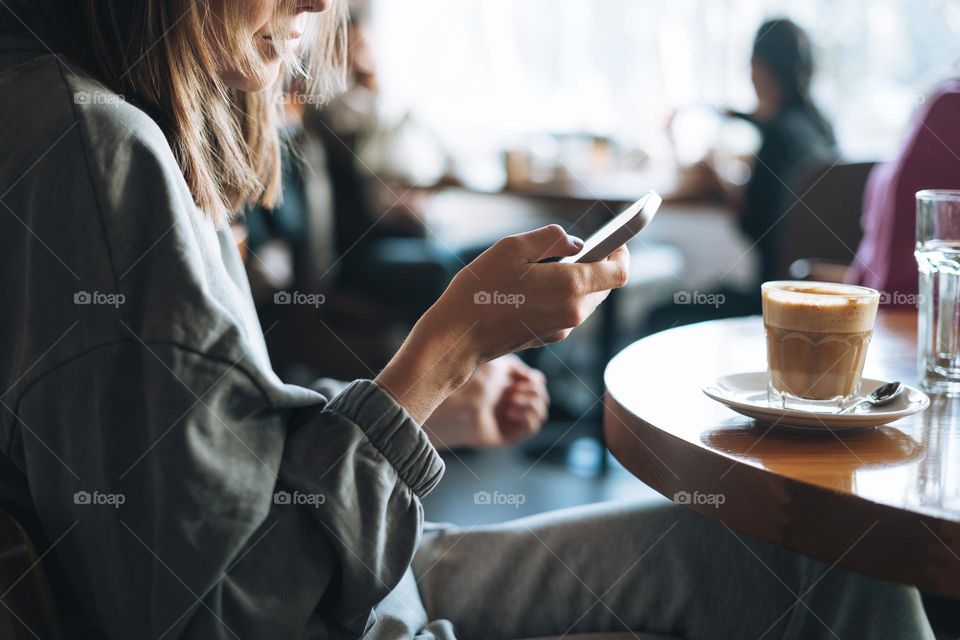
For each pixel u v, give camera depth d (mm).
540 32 5312
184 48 770
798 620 836
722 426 777
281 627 661
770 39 3307
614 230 769
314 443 685
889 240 1629
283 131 1242
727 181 3789
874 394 822
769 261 3354
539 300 753
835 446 730
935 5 4402
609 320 3178
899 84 4531
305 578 670
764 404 808
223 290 719
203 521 630
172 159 692
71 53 774
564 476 2619
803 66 3309
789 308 789
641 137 4832
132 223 647
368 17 4867
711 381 928
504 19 5328
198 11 766
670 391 890
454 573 920
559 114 5297
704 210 4371
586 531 941
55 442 651
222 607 645
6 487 707
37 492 664
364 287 3117
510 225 4074
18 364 656
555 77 5328
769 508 664
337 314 3072
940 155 1598
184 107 782
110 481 641
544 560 928
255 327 903
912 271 1605
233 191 958
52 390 643
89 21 770
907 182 1609
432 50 5414
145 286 644
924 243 917
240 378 650
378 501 686
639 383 918
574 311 764
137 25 760
